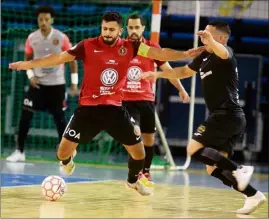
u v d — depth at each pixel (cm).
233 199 1675
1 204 1295
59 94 2495
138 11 3300
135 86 1753
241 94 3869
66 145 1411
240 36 3919
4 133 3725
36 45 2480
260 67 3866
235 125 1387
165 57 1368
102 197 1530
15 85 3722
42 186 1407
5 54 3681
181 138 3822
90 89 1386
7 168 2227
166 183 2062
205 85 1412
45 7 2473
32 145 3728
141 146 1439
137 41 1396
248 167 1370
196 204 1502
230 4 3553
